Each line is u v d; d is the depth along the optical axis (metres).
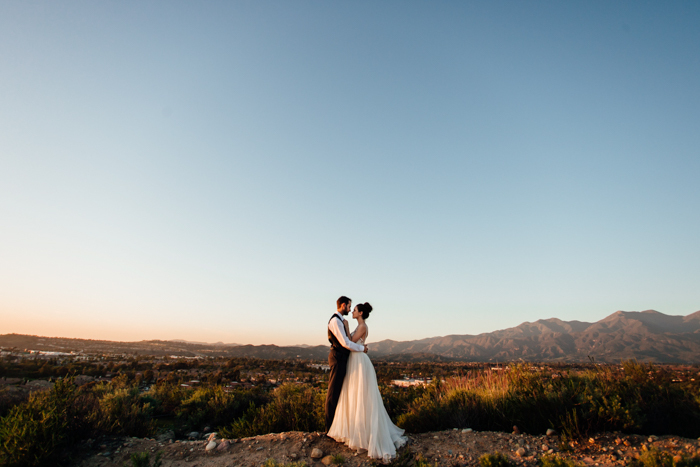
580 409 6.48
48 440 5.48
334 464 5.44
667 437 5.84
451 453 5.86
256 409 9.27
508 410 7.27
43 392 7.03
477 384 8.89
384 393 10.04
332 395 6.48
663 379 7.23
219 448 6.16
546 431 6.57
